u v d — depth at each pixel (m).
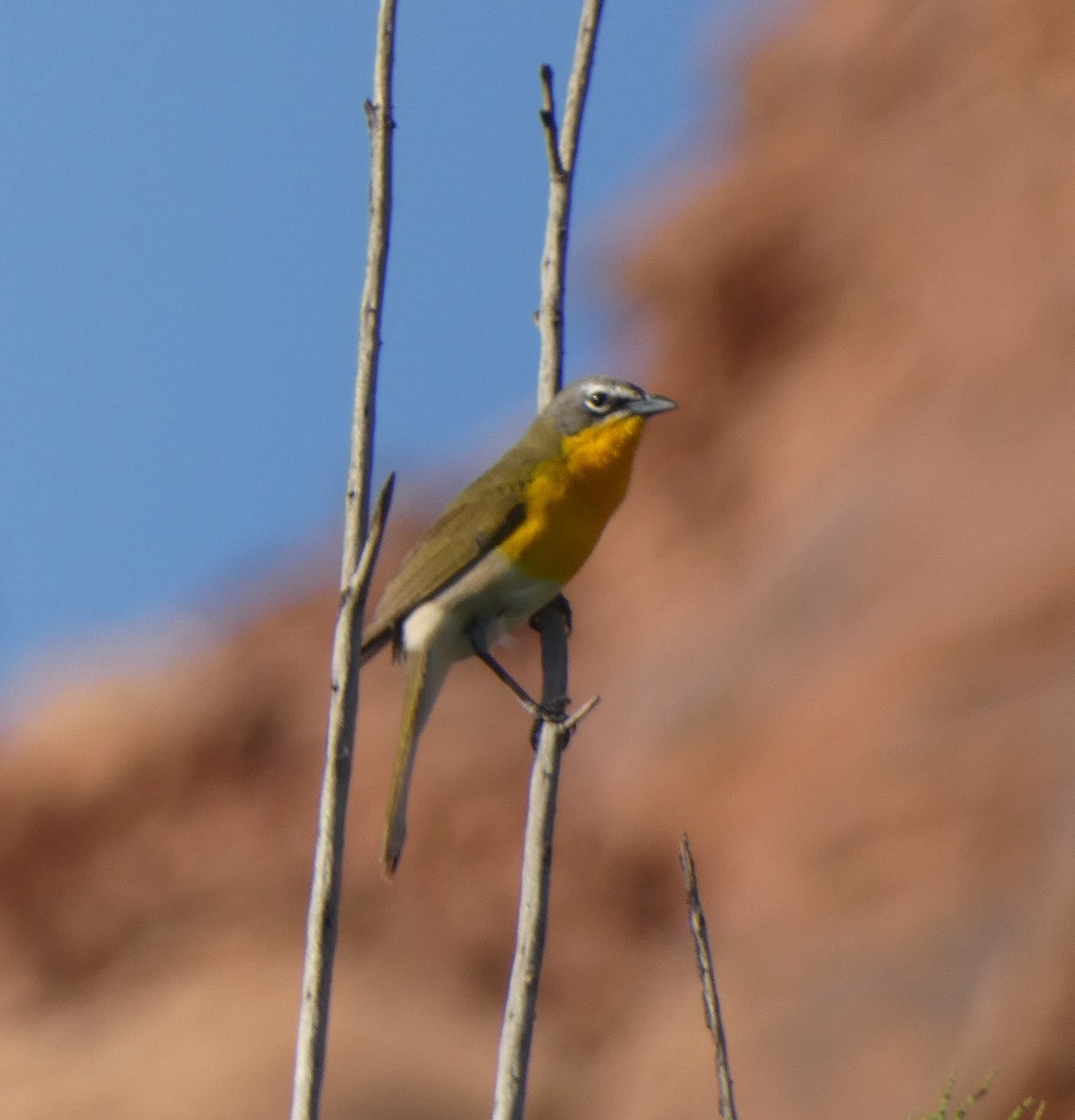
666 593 36.16
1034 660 25.69
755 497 36.50
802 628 31.31
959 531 30.33
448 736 34.50
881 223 38.00
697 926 5.52
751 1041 22.88
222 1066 28.70
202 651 37.72
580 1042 28.73
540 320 7.12
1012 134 37.38
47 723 36.25
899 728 26.34
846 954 23.06
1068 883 21.33
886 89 39.91
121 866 33.72
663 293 40.12
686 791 30.25
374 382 5.99
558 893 30.88
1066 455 30.27
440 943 31.31
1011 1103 19.31
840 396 36.47
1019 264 35.44
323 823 5.83
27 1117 29.06
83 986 32.22
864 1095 20.72
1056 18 38.06
